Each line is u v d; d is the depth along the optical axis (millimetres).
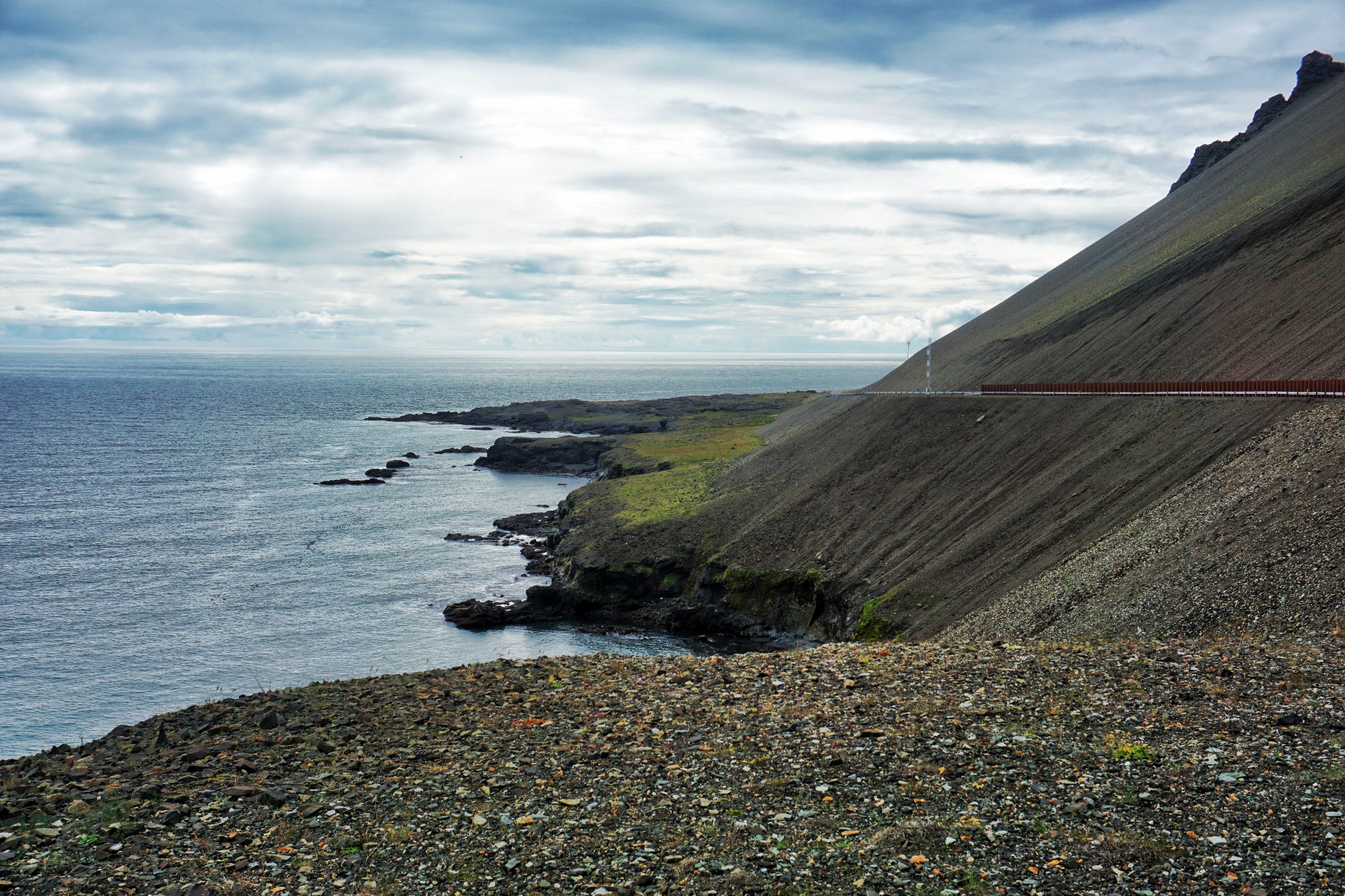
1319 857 14227
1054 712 22234
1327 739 18797
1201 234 128250
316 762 22625
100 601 79312
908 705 23797
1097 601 41375
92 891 15516
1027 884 14289
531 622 77062
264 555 96625
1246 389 63406
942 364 150875
